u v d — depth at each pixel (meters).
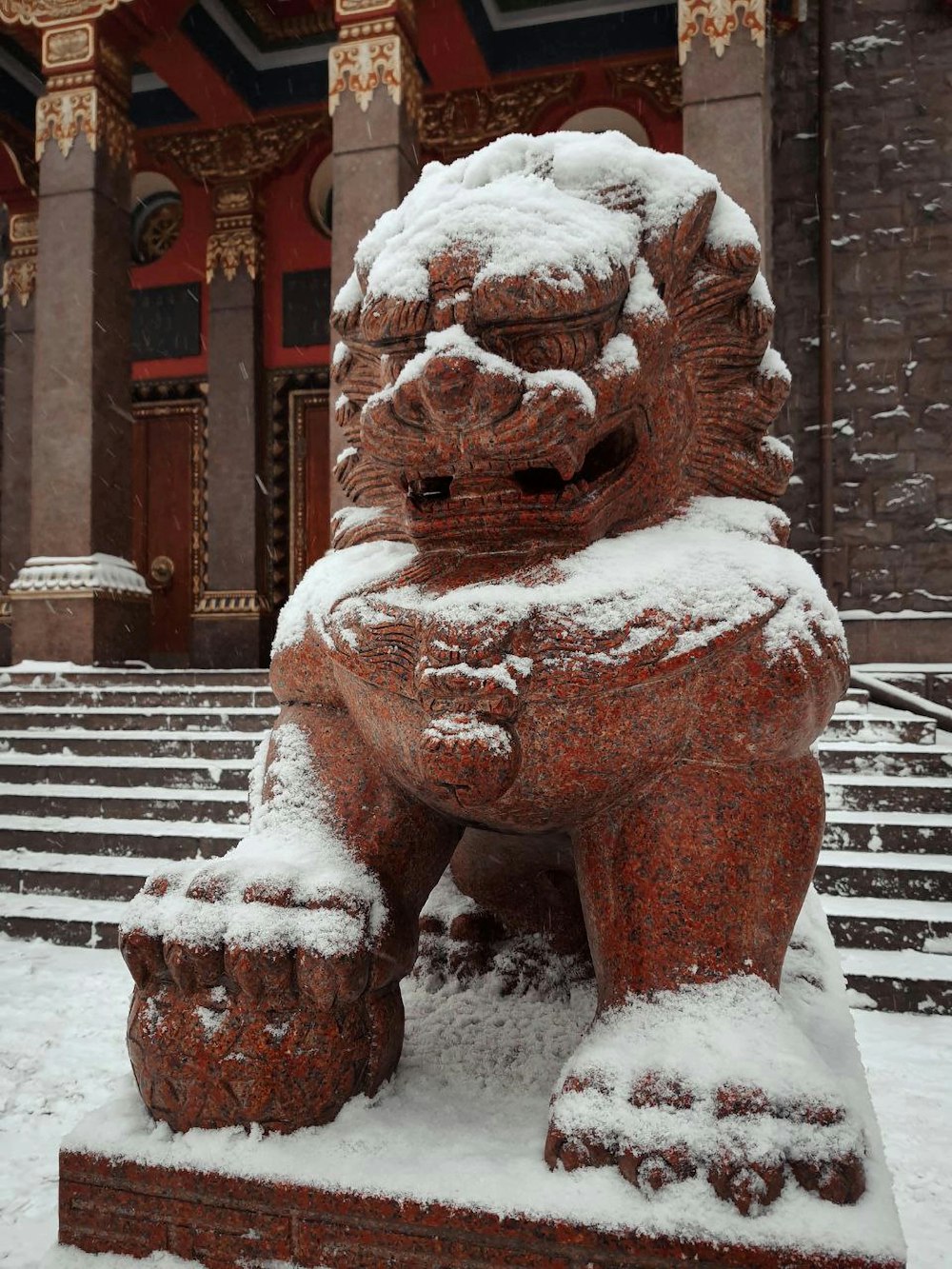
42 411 8.73
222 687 7.18
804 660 1.39
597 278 1.38
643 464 1.54
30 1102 2.96
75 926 4.73
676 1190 1.17
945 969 3.75
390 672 1.43
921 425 8.46
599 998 1.48
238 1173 1.30
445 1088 1.52
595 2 9.91
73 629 8.42
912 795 4.80
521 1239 1.20
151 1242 1.36
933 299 8.50
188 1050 1.35
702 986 1.36
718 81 6.97
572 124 10.41
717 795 1.41
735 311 1.60
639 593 1.38
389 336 1.44
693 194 1.53
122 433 9.12
